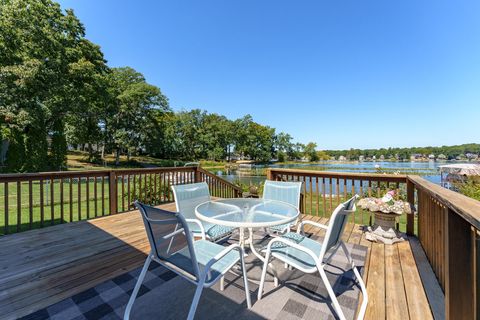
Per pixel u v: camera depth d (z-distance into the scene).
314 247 1.79
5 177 2.83
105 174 3.88
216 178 5.77
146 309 1.53
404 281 1.89
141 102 22.52
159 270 2.04
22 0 10.00
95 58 13.40
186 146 36.62
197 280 1.31
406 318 1.45
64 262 2.19
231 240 2.81
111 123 21.61
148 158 30.92
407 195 3.07
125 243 2.69
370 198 2.96
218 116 40.94
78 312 1.49
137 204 1.49
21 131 10.08
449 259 1.16
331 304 1.61
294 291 1.76
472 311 1.11
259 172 27.86
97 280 1.87
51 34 10.74
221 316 1.48
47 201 6.14
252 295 1.72
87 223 3.46
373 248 2.60
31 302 1.58
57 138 11.62
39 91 10.41
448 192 1.48
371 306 1.57
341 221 1.60
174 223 1.31
